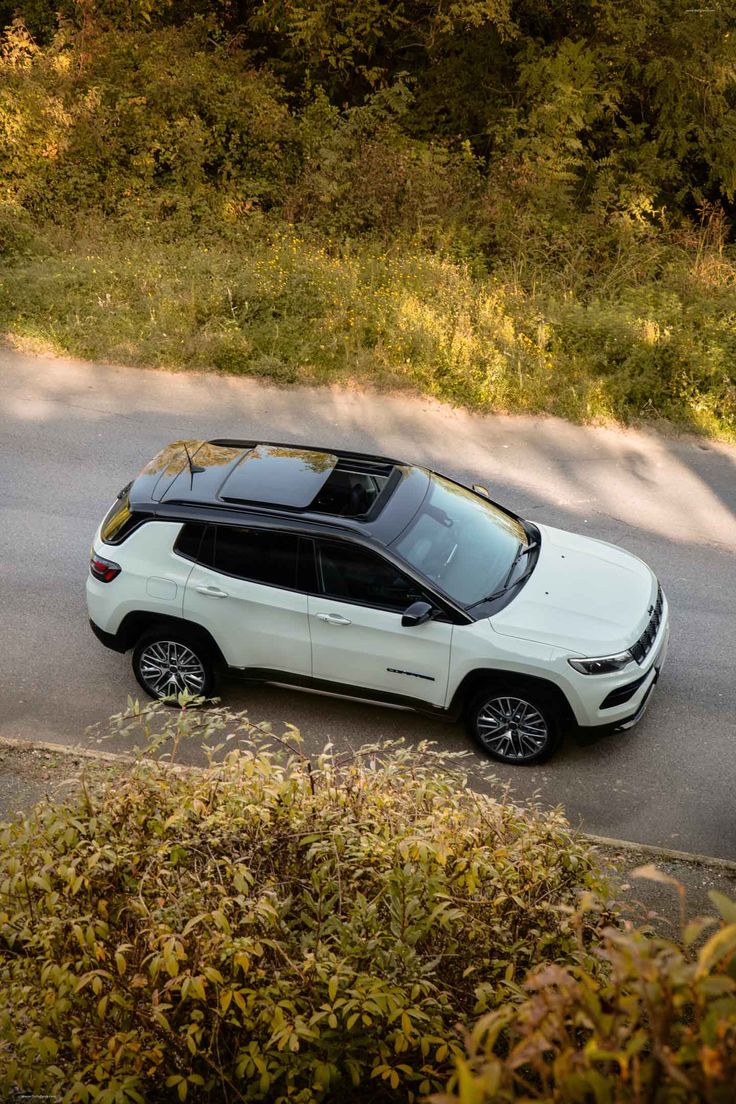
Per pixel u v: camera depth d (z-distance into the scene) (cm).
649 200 1891
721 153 2103
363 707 741
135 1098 306
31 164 1720
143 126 1797
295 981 333
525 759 682
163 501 699
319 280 1459
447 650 660
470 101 2131
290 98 2169
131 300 1434
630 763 697
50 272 1470
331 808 395
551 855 389
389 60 2200
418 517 705
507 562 720
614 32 2020
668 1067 157
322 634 679
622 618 689
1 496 991
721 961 178
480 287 1538
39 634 796
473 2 1930
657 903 558
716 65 2017
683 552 986
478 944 373
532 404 1282
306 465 738
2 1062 352
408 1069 312
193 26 2072
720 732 735
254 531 679
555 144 1931
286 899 360
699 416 1280
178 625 702
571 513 1046
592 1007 185
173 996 341
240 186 1814
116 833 376
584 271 1712
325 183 1744
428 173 1797
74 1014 338
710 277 1686
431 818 382
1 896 348
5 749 648
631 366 1343
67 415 1169
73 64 1855
